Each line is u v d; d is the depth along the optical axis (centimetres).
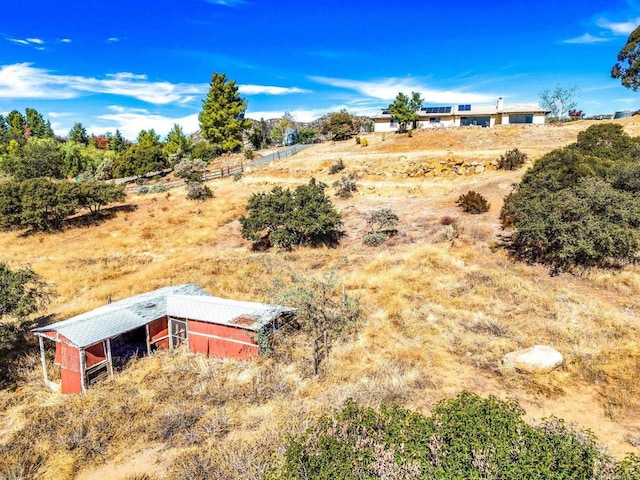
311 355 1398
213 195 4353
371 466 630
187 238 3147
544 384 1173
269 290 1991
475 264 2144
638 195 2198
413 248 2477
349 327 1566
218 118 7681
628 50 5300
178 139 8344
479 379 1219
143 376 1338
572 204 1958
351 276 2128
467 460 617
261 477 752
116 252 2909
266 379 1265
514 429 663
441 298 1772
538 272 1994
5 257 2880
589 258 1934
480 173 3891
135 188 5378
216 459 927
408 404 1104
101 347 1339
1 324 1530
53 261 2742
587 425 997
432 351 1377
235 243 2989
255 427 1044
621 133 3434
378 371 1268
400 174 4134
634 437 943
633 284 1758
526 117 6538
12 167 6519
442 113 6856
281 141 10269
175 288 1836
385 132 6881
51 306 2008
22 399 1286
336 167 4544
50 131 13788
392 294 1844
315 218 2736
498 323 1538
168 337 1559
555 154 2897
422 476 609
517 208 2220
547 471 579
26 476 920
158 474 907
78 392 1294
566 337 1414
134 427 1071
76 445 1016
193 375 1334
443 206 3244
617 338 1389
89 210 4103
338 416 770
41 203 3494
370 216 2941
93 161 8425
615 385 1145
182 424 1070
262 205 2866
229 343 1453
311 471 650
